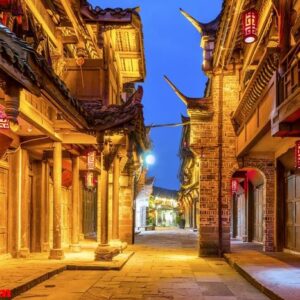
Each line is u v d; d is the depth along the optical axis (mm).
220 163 16234
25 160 13156
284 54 8977
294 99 7793
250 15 9289
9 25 9117
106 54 15227
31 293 8664
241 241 22062
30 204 14430
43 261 12211
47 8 11516
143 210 42188
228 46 14461
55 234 12844
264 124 10727
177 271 12000
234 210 25562
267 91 10258
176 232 36812
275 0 9258
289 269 11102
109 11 14102
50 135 12031
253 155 16344
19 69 5930
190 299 8328
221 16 13180
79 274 11141
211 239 15891
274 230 16344
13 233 12766
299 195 14531
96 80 14727
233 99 16328
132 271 11844
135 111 12102
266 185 16453
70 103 9375
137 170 22969
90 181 18672
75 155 15086
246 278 10570
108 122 11914
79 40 13578
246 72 15102
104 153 13312
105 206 13172
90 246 17734
